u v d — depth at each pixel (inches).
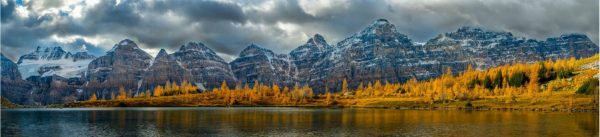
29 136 5032.0
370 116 7859.3
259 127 5767.7
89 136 4972.9
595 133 4778.5
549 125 5659.5
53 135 5113.2
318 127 5718.5
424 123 6122.1
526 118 6919.3
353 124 6092.5
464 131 5068.9
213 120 7071.9
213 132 5231.3
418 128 5433.1
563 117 7071.9
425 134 4832.7
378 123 6210.6
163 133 5182.1
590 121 6215.6
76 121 7268.7
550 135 4645.7
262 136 4837.6
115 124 6466.5
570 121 6245.1
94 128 5861.2
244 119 7278.5
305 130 5369.1
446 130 5177.2
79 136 4975.4
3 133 5349.4
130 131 5423.2
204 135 4960.6
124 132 5334.6
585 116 7283.5
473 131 5059.1
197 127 5816.9
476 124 5895.7
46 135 5118.1
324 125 5994.1
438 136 4660.4
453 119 6830.7
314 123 6338.6
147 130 5506.9
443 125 5792.3
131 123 6604.3
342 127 5684.1
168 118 7701.8
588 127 5378.9
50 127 6112.2
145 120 7224.4
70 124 6624.0
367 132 5078.7
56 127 6102.4
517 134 4751.5
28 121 7426.2
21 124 6732.3
